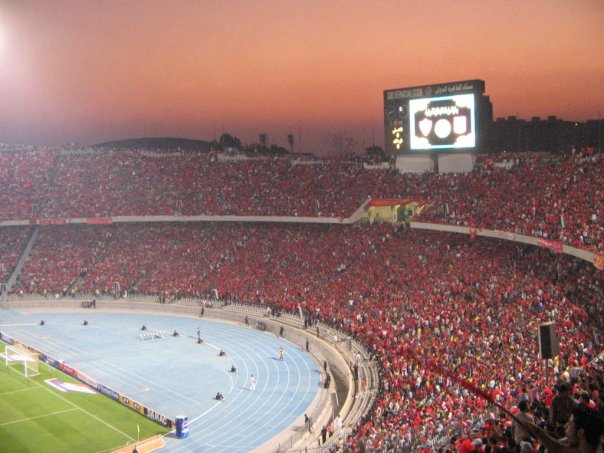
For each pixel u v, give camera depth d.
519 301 49.38
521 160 72.69
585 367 23.62
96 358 61.78
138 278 87.19
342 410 45.66
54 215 96.06
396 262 69.31
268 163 99.25
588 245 48.62
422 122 74.75
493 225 62.53
